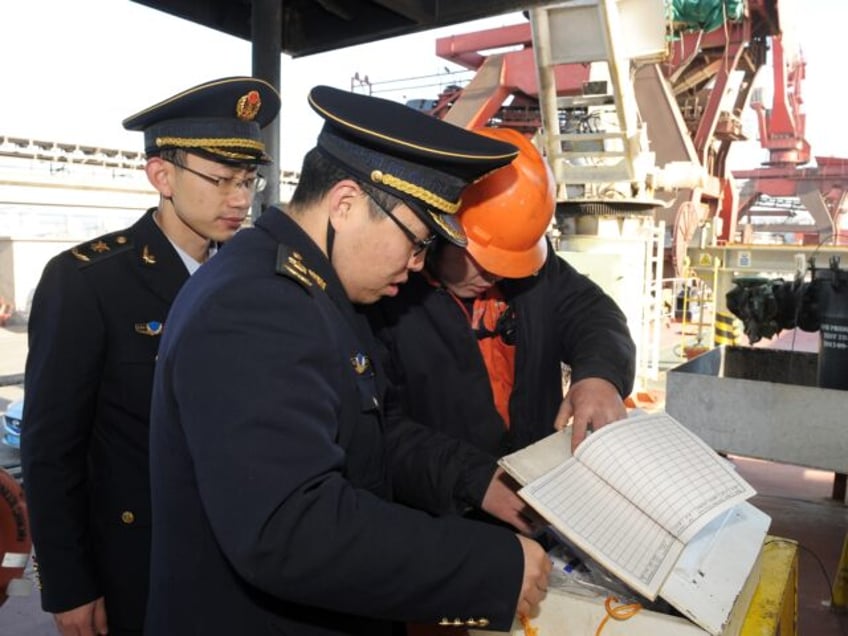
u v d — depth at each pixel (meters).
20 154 10.14
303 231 0.98
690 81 10.95
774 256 7.87
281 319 0.87
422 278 1.51
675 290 9.56
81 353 1.37
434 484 1.34
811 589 2.76
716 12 8.34
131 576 1.44
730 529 1.22
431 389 1.53
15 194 9.70
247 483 0.81
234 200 1.45
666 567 1.01
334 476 0.86
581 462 1.14
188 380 0.85
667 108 9.67
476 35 11.40
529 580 0.94
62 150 10.62
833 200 17.64
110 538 1.44
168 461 0.97
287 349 0.85
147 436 1.43
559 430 1.36
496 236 1.39
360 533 0.83
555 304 1.70
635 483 1.09
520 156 1.43
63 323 1.36
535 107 11.27
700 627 1.00
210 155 1.39
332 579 0.82
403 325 1.51
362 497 0.88
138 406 1.42
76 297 1.37
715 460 1.17
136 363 1.41
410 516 0.90
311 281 0.94
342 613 1.07
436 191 0.93
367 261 0.99
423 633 1.29
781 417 2.81
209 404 0.83
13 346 9.02
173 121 1.40
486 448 1.54
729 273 8.13
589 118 6.53
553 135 6.23
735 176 18.39
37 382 1.36
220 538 0.83
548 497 1.05
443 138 0.92
